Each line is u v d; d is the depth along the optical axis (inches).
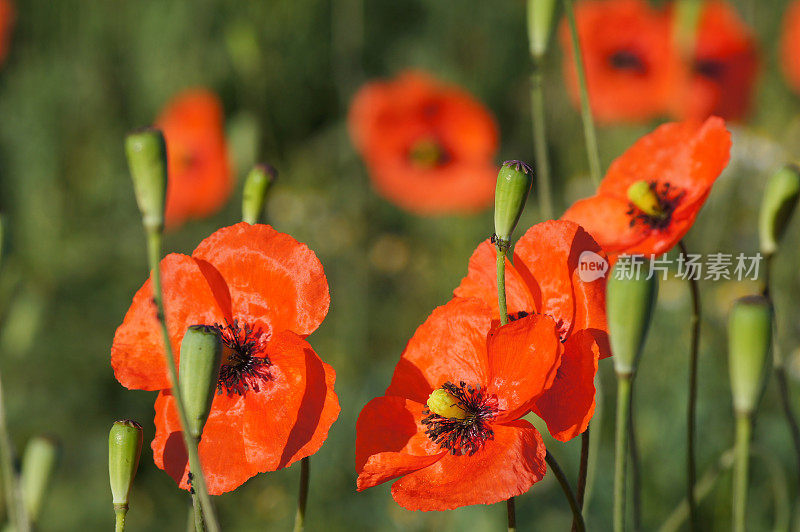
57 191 93.1
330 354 82.3
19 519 31.0
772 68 101.7
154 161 26.8
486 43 106.7
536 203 95.1
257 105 99.3
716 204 76.6
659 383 66.3
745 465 27.9
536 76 33.5
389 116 85.7
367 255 90.9
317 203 93.0
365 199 96.3
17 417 70.3
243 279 28.7
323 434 28.1
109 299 80.1
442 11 107.8
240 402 28.4
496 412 28.0
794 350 70.5
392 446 28.3
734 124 81.8
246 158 76.7
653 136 31.4
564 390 28.1
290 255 28.6
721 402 64.4
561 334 28.5
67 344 74.5
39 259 84.6
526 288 28.7
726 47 76.9
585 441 28.6
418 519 61.7
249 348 28.5
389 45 109.4
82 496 67.7
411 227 96.1
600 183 31.8
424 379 28.5
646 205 31.0
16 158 95.9
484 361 28.3
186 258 28.7
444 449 28.1
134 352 28.7
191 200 75.9
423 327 28.6
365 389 72.2
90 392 73.5
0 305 47.4
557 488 57.5
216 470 28.2
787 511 34.4
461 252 91.8
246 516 66.0
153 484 69.5
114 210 93.4
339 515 63.7
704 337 70.4
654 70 78.9
